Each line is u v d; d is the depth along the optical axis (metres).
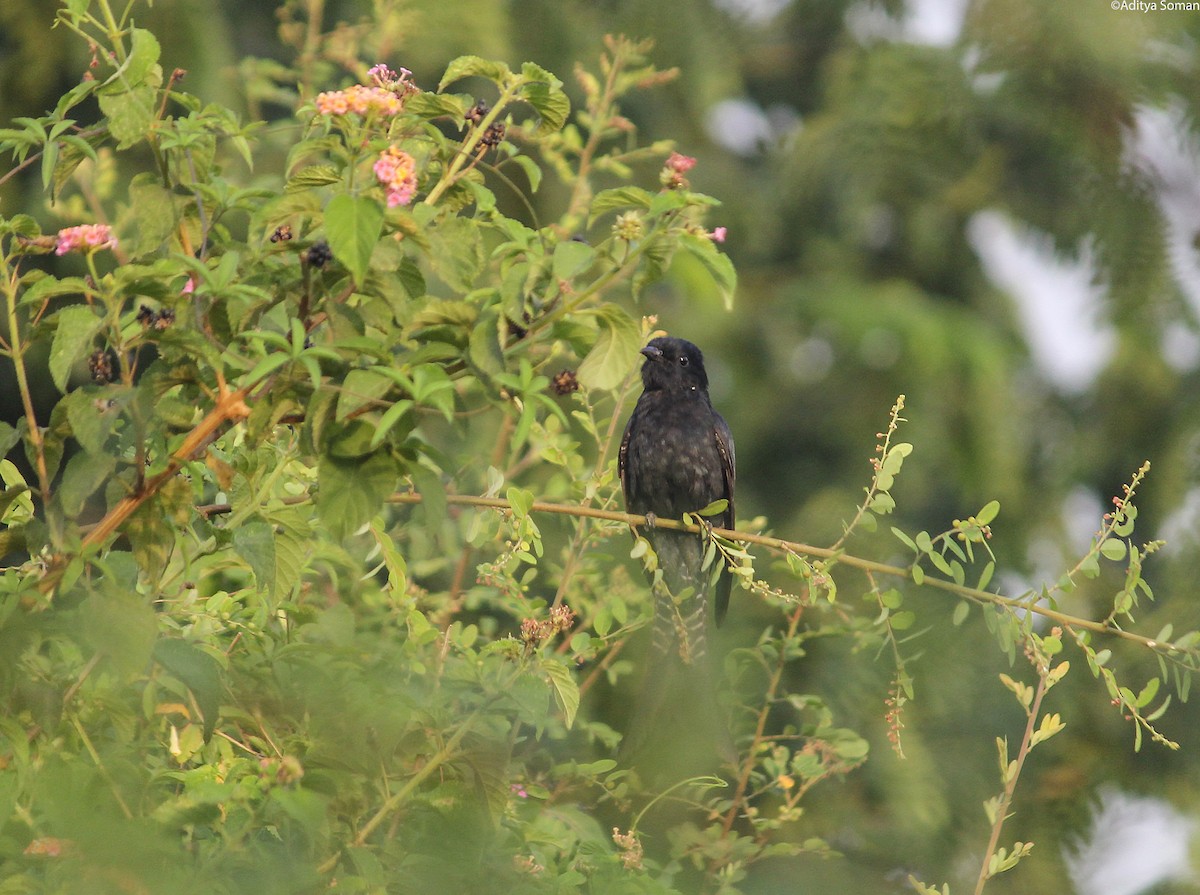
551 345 6.11
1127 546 7.52
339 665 6.32
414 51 14.30
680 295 17.98
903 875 13.41
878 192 18.52
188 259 5.23
